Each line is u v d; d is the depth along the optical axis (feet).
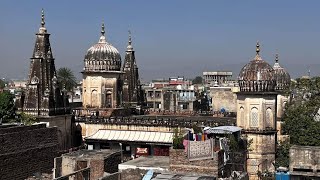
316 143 159.12
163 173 102.47
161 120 185.78
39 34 186.50
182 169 106.83
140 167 110.42
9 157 136.05
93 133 190.70
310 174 118.93
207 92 368.07
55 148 157.99
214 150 107.24
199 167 105.91
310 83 183.52
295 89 190.19
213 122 175.63
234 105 298.35
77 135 194.18
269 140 157.58
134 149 180.96
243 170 130.41
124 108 218.79
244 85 159.74
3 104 184.03
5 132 135.54
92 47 217.97
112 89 217.15
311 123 164.55
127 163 116.78
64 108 187.42
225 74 550.36
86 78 216.95
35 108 180.24
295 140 166.20
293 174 120.47
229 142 120.98
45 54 185.37
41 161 150.41
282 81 207.72
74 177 107.04
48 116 178.19
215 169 104.73
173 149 107.55
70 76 372.17
